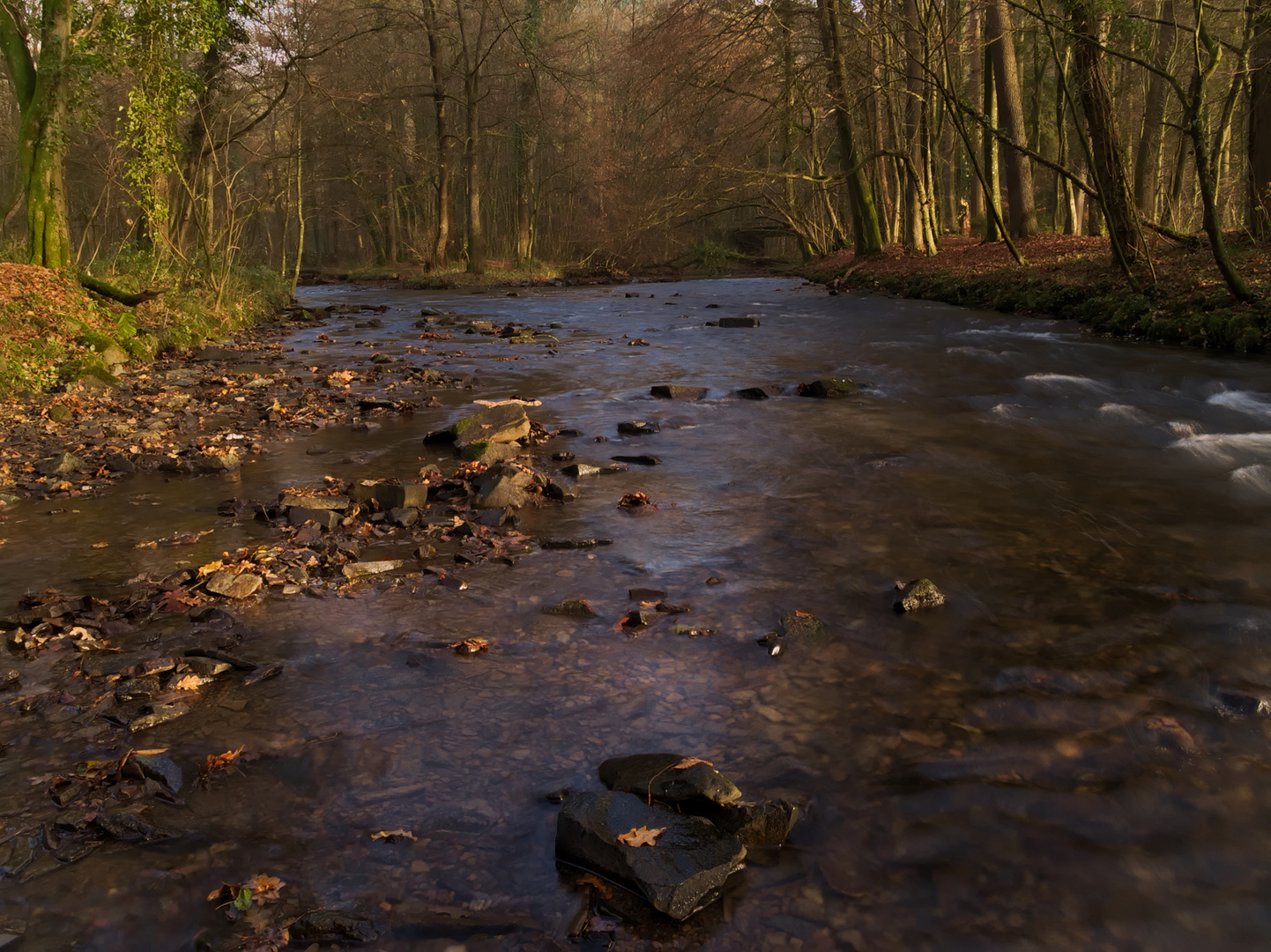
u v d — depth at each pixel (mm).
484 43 44562
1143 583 4785
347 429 9516
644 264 51250
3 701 3822
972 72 40125
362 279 45812
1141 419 9016
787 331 17812
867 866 2705
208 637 4402
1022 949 2371
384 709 3684
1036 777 3096
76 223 35250
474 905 2584
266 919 2535
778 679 3846
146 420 10016
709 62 29906
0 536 6129
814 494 6707
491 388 11852
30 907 2611
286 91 25422
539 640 4293
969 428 8867
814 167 38906
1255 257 15562
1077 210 34312
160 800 3104
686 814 2918
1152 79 27672
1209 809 2908
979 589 4762
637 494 6543
